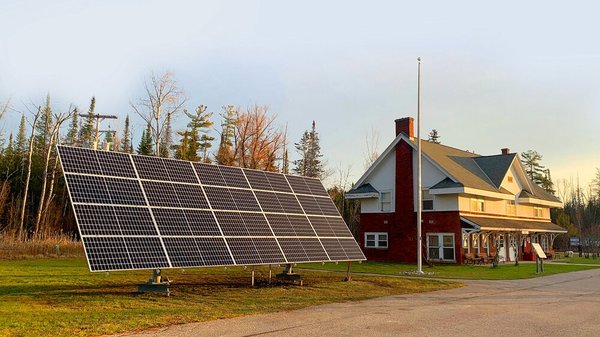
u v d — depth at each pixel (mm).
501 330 10070
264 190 18719
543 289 18656
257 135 51812
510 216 41188
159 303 12695
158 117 46875
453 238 34156
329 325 10305
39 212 43844
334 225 20250
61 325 9461
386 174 39031
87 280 17891
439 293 16906
